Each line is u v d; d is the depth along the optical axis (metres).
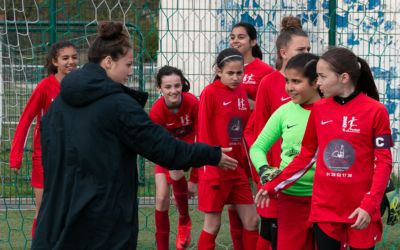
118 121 4.55
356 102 5.42
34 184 7.65
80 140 4.55
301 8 9.60
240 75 7.04
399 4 10.28
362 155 5.39
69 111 4.64
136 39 10.17
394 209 5.89
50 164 4.68
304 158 5.70
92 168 4.53
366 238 5.42
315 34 9.55
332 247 5.51
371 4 10.23
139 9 10.16
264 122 6.65
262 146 6.02
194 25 9.55
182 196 7.70
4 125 11.21
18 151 7.63
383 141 5.30
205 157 4.69
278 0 9.65
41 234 4.61
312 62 5.85
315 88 5.88
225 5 9.65
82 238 4.52
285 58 6.58
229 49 7.08
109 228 4.51
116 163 4.54
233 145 7.07
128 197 4.61
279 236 6.09
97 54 4.73
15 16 11.12
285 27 7.27
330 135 5.47
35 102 7.63
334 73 5.37
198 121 7.18
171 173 7.63
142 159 9.88
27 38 11.12
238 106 7.11
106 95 4.59
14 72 11.23
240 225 7.29
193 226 9.02
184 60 9.66
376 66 10.40
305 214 5.97
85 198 4.50
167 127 7.72
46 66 7.81
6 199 9.99
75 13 10.91
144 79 10.12
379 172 5.24
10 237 8.58
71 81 4.61
